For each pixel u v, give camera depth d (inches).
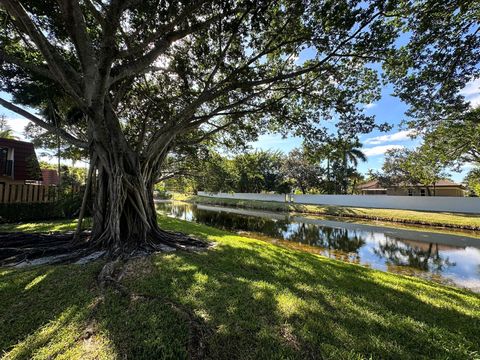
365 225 602.2
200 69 272.2
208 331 91.9
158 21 193.9
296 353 82.6
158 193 1915.6
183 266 163.2
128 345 82.8
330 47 226.4
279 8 210.8
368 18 195.0
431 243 411.5
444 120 412.2
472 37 200.8
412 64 220.7
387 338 94.9
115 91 270.8
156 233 239.1
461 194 1174.3
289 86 272.7
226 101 308.7
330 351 84.5
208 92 239.3
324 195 1029.2
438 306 132.3
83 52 179.9
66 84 162.7
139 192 228.5
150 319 96.9
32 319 96.2
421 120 411.2
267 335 90.7
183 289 127.1
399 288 157.6
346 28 204.1
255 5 190.9
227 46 228.2
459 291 178.2
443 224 565.3
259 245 265.6
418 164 645.9
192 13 198.2
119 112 309.4
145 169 246.4
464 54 206.5
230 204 1162.0
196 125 267.6
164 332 89.9
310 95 267.1
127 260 170.9
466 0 180.2
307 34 221.3
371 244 403.5
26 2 191.6
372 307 122.0
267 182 1293.1
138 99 303.4
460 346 93.0
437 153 573.0
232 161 635.5
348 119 263.6
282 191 1190.9
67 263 165.0
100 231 216.4
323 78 262.1
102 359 76.1
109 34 154.9
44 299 111.5
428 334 99.9
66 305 106.4
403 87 238.2
